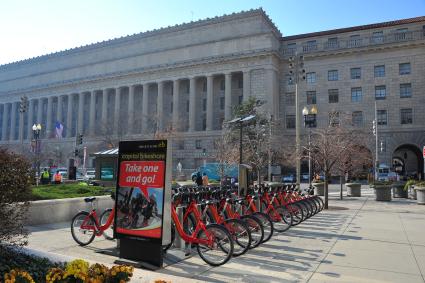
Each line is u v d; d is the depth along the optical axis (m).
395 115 58.53
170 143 7.67
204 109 71.81
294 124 64.25
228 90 66.62
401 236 11.01
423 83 57.47
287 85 65.88
